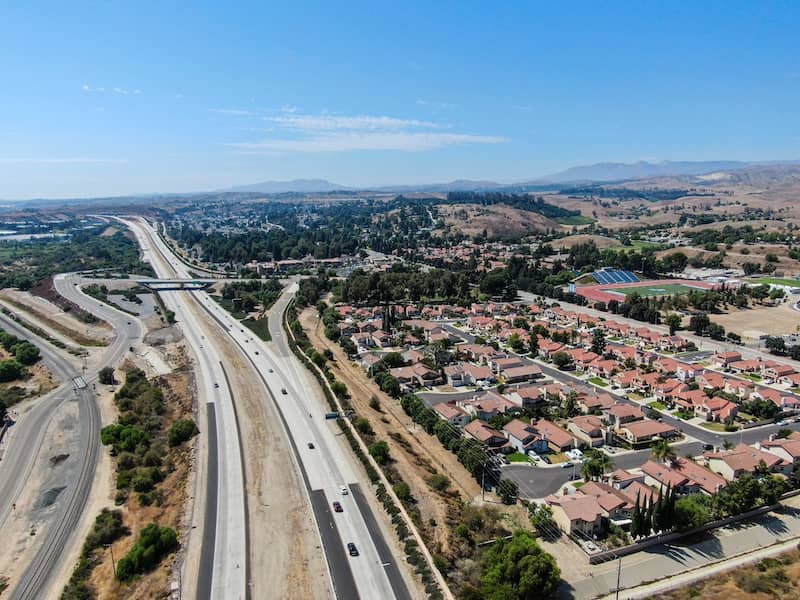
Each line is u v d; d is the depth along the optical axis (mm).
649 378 162250
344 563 85625
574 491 106750
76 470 124250
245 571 84438
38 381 183500
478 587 79500
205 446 127812
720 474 113688
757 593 77812
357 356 197250
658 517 91312
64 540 99875
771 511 101125
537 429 130500
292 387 166750
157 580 83188
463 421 138875
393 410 149375
